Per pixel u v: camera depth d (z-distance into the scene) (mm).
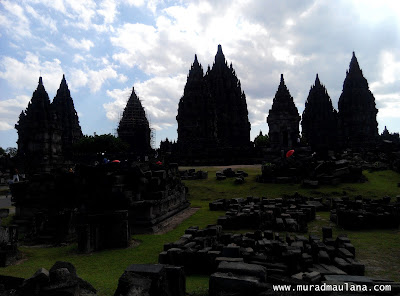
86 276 13609
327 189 39594
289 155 49594
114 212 19828
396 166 47969
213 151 88938
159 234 22656
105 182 24969
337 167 44125
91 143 98000
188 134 99312
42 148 62562
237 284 10094
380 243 19062
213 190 43875
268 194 39969
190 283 12797
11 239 18469
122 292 9047
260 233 18422
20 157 65500
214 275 10477
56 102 105188
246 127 122812
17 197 27297
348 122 100312
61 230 21938
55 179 26891
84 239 18156
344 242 16531
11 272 14523
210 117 100938
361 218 23188
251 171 57781
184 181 50031
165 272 10141
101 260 16562
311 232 22734
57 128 66125
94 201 24766
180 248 15555
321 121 109312
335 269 13164
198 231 18922
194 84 101938
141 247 19156
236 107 121188
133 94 135625
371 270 14281
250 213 24656
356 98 99750
